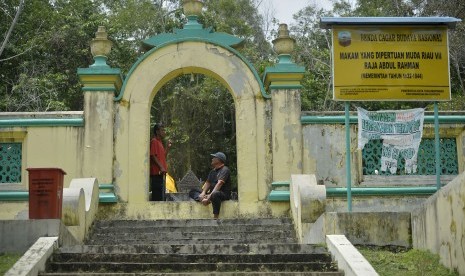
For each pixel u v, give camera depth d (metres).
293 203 11.02
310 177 10.95
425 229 8.98
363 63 11.05
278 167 12.19
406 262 8.57
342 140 12.47
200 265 8.09
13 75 22.11
